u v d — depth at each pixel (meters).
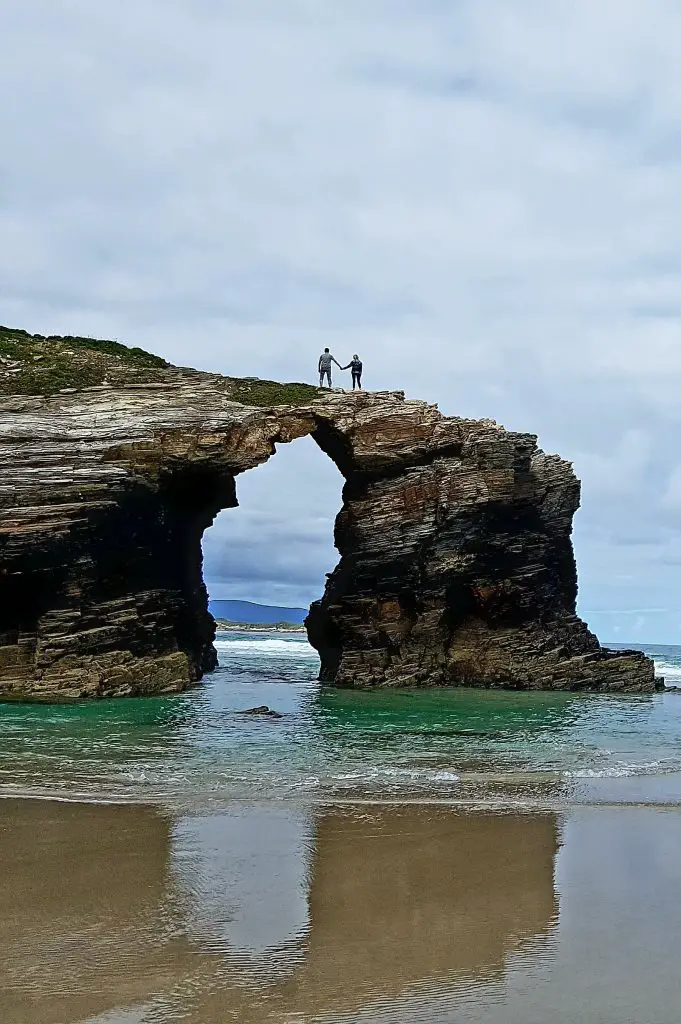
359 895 11.07
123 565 38.66
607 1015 7.71
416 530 45.00
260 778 18.92
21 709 31.27
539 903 10.89
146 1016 7.50
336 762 21.48
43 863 12.04
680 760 23.39
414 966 8.77
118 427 38.44
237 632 164.00
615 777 20.36
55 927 9.61
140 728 26.83
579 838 14.29
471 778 19.69
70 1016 7.44
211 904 10.57
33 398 39.94
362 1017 7.60
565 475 49.91
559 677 46.97
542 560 48.12
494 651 46.56
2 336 49.09
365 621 45.19
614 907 10.76
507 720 32.03
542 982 8.41
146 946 9.15
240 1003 7.82
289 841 13.63
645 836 14.51
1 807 15.36
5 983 8.10
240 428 40.53
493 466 46.34
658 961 8.98
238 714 31.47
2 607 35.69
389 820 15.23
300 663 67.75
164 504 40.88
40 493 35.81
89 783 17.73
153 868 11.97
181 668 40.94
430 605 45.88
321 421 44.31
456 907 10.68
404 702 37.78
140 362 48.94
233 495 48.59
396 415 44.78
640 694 45.84
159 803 16.05
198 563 52.38
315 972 8.57
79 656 36.06
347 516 46.44
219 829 14.24
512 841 13.99
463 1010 7.76
